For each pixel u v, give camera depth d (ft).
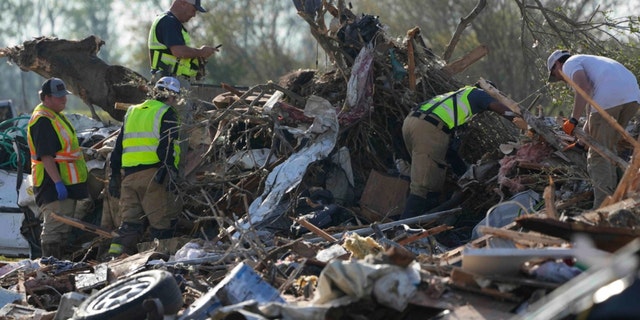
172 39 55.11
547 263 29.43
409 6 154.61
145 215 49.90
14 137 59.82
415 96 54.75
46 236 52.29
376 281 28.48
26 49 68.18
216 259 41.19
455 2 144.97
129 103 67.21
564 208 43.14
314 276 34.22
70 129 52.65
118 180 51.44
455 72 57.21
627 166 40.50
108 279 40.75
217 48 56.39
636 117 51.11
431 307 29.04
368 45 54.95
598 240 30.09
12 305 38.60
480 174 49.34
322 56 198.90
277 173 49.73
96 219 54.75
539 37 65.21
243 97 53.11
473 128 54.13
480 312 28.58
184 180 51.26
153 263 41.65
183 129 50.88
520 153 47.83
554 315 19.56
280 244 41.93
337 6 58.85
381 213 50.24
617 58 59.47
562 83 58.70
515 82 135.23
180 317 31.78
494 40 137.59
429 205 49.01
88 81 67.51
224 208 51.70
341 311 28.27
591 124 42.83
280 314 28.35
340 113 53.57
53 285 41.45
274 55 194.08
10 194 57.93
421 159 48.44
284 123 53.26
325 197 50.11
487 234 33.04
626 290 19.44
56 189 51.44
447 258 34.24
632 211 34.30
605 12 60.34
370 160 54.24
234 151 53.57
